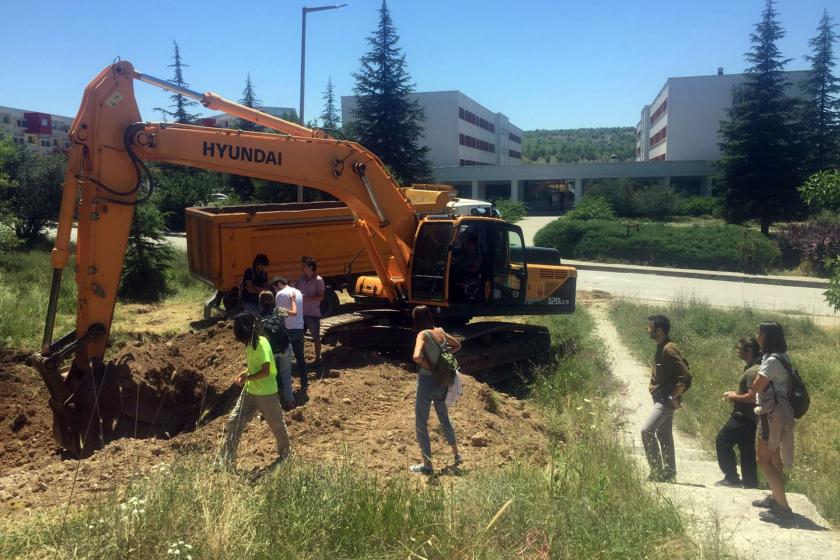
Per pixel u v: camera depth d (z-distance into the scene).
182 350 11.77
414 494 5.31
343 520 4.82
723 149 43.75
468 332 11.74
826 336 15.70
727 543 5.02
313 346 11.17
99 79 8.98
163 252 19.61
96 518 4.56
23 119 81.31
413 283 11.73
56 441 8.83
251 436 7.48
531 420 9.33
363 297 13.10
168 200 41.72
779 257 31.06
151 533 4.25
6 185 22.70
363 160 11.12
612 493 5.63
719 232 31.88
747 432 7.27
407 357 11.91
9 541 4.45
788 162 40.59
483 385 9.62
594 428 7.23
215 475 5.52
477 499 5.16
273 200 42.66
